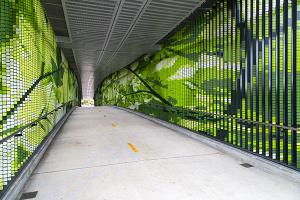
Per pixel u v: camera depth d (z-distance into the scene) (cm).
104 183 347
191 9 599
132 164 438
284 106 382
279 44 396
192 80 727
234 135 512
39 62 519
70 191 319
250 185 336
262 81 425
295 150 364
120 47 1040
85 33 798
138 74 1477
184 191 316
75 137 712
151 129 877
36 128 483
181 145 600
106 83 3031
